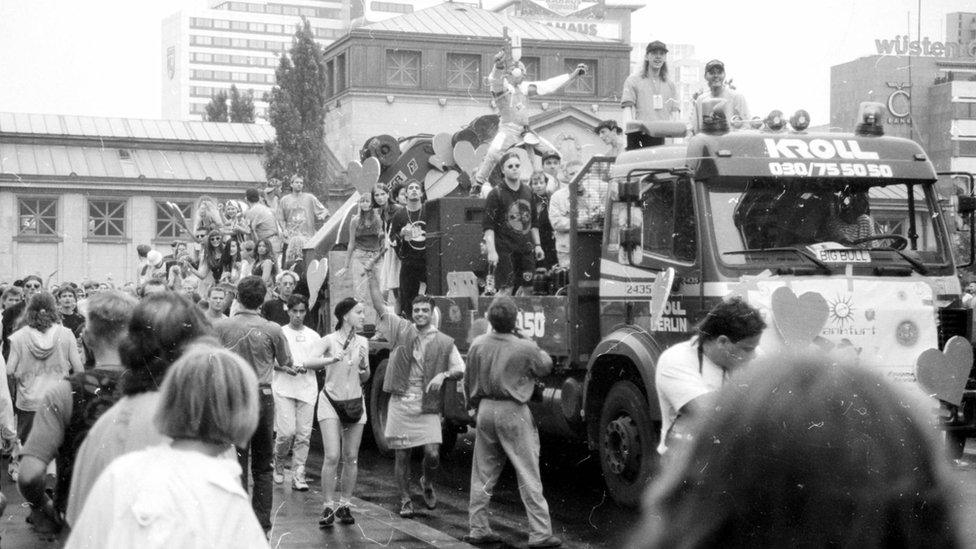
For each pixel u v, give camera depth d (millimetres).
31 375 11148
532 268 12164
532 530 8992
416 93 44125
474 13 46625
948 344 9492
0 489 11281
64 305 13492
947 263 9906
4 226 46031
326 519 9578
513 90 14094
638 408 9789
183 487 3248
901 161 9953
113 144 48000
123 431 4422
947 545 1246
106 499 3254
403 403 10359
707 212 9508
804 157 9703
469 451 15008
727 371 6004
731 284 9289
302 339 11539
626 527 9602
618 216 10508
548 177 12445
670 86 12633
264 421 8312
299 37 44125
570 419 10711
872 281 9461
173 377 3480
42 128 48469
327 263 14859
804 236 9656
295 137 43312
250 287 8711
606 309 10617
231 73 195500
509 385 9000
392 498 11477
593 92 46125
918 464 1249
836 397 1274
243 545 3266
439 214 13117
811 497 1242
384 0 160000
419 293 13695
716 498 1284
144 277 23172
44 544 8531
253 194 17922
